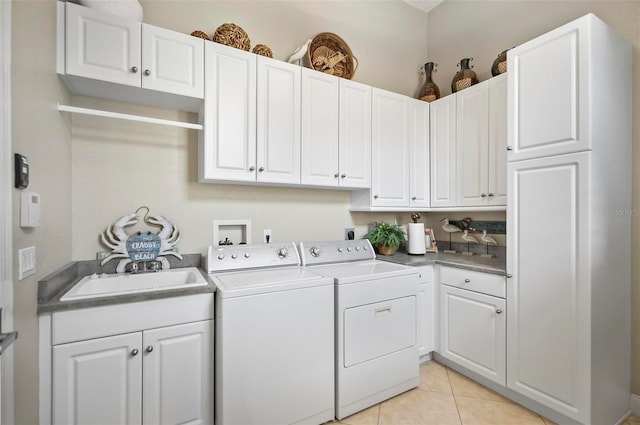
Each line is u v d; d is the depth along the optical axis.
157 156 1.98
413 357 2.07
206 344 1.55
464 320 2.18
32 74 1.21
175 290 1.47
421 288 2.34
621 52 1.76
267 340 1.58
